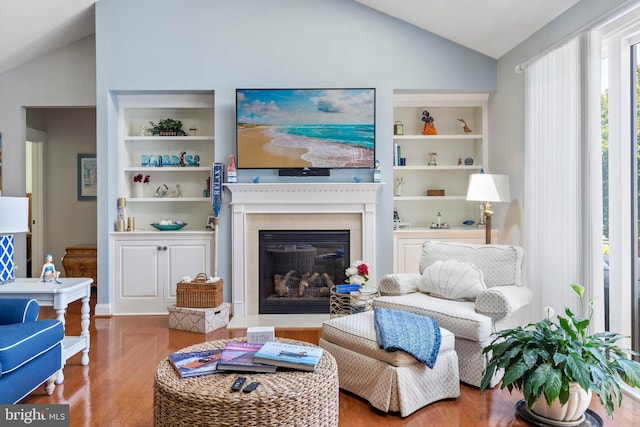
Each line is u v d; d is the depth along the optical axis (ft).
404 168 14.66
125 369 9.24
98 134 13.65
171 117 15.52
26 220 9.23
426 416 7.24
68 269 17.72
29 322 7.55
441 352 7.82
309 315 13.56
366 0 13.41
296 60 13.73
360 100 13.50
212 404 5.15
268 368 5.92
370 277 13.53
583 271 9.14
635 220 8.84
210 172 15.48
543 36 11.28
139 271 13.84
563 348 6.67
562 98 9.94
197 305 12.34
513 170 12.93
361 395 7.82
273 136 13.47
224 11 13.71
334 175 13.79
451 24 12.94
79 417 7.12
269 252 13.85
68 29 14.29
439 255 10.80
